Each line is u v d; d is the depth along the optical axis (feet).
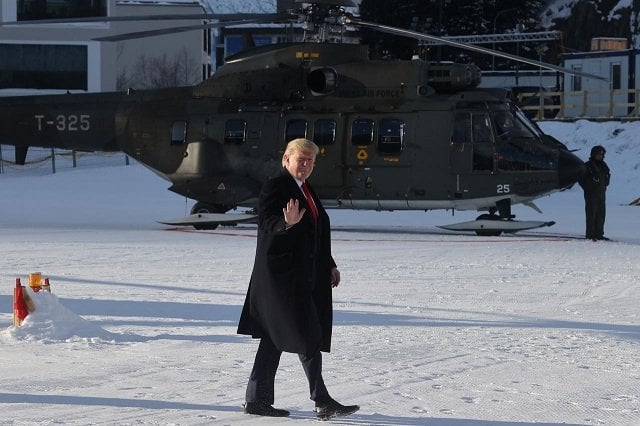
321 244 28.89
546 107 183.42
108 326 43.29
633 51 186.19
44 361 35.86
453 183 86.38
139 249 75.51
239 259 69.51
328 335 28.73
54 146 99.40
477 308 49.34
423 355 37.60
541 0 273.54
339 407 27.96
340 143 88.38
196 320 45.03
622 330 43.52
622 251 76.23
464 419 28.48
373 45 246.27
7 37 201.77
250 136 91.40
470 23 252.01
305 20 88.79
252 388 28.68
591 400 30.83
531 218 114.21
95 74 203.82
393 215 118.93
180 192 93.86
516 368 35.42
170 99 95.50
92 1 204.85
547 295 53.93
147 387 31.89
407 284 57.72
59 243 79.36
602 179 84.99
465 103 86.12
